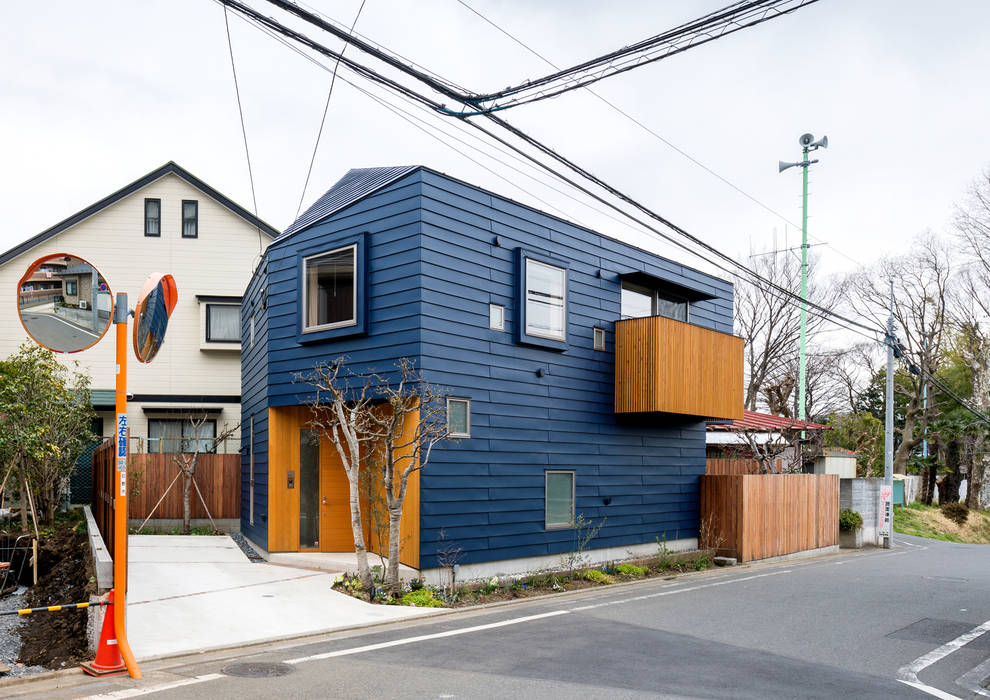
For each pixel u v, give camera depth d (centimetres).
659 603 1140
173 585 1096
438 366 1170
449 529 1173
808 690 677
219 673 677
